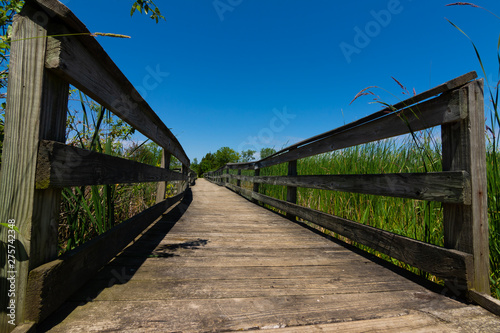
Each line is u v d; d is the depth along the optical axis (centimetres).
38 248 97
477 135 133
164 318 108
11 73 95
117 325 101
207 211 436
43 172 94
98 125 159
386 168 280
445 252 139
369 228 201
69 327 98
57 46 94
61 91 105
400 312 119
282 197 480
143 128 212
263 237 267
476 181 131
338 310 120
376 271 176
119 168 159
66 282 110
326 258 203
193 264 178
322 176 275
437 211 199
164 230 281
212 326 104
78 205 162
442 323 110
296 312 117
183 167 620
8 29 117
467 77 132
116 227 172
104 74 133
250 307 121
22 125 94
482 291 131
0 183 93
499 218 155
